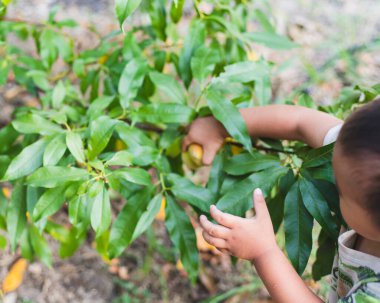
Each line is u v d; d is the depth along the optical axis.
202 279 1.98
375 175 0.87
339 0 2.86
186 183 1.24
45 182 1.08
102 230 1.08
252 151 1.25
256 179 1.18
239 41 1.52
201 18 1.40
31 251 1.54
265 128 1.29
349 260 1.06
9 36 2.43
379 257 1.04
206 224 1.12
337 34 2.66
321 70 2.46
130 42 1.48
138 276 1.99
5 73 1.58
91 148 1.12
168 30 1.61
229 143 1.38
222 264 2.03
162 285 1.97
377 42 2.48
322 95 2.40
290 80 2.49
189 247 1.23
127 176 1.13
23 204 1.32
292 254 1.16
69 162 1.23
